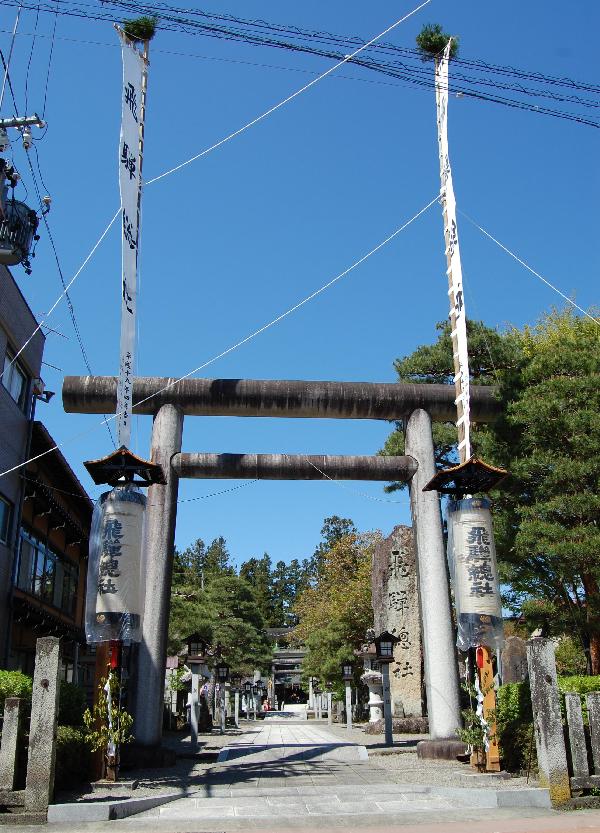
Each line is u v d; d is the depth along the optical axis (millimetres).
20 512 19469
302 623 49156
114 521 12211
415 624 26656
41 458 21172
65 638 24984
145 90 15375
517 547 15562
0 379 17891
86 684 29203
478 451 17156
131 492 12492
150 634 15492
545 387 16172
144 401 17422
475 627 12359
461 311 16000
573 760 9781
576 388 15773
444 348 22297
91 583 12023
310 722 44688
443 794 10312
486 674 12125
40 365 21156
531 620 17500
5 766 8977
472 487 13438
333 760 15422
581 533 14789
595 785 9664
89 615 11820
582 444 15266
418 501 17438
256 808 9664
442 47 17375
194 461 17203
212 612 38344
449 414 18203
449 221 16656
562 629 17172
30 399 20266
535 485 16438
